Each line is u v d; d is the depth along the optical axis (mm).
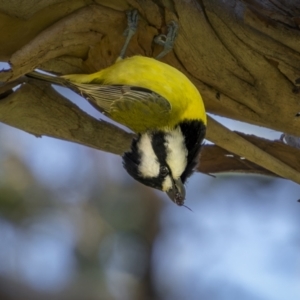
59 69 3598
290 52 3570
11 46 3557
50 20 3553
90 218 3881
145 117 3600
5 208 3859
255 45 3570
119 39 3584
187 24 3568
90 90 3592
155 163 3607
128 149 3607
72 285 3854
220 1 3564
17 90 3566
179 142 3600
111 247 3875
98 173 3896
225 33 3568
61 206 3879
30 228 3865
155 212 3885
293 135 3613
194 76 3592
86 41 3578
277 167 3605
